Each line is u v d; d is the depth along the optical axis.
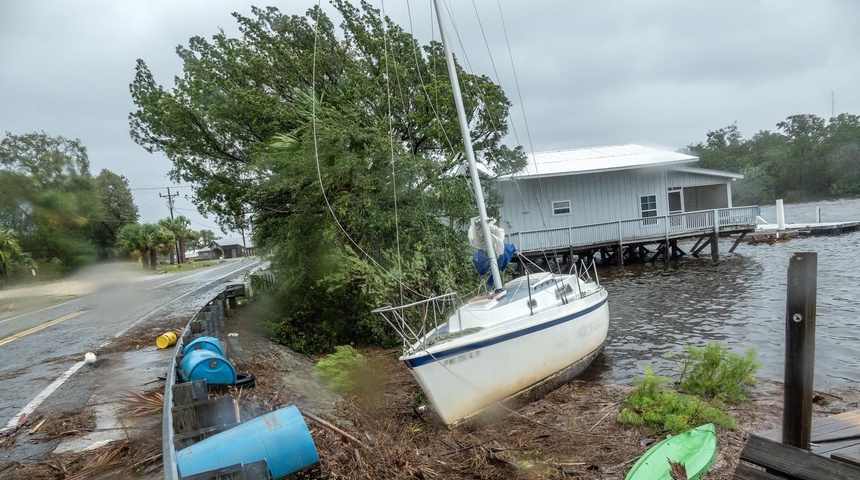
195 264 54.81
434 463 5.45
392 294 10.38
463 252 12.25
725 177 26.09
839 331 10.48
